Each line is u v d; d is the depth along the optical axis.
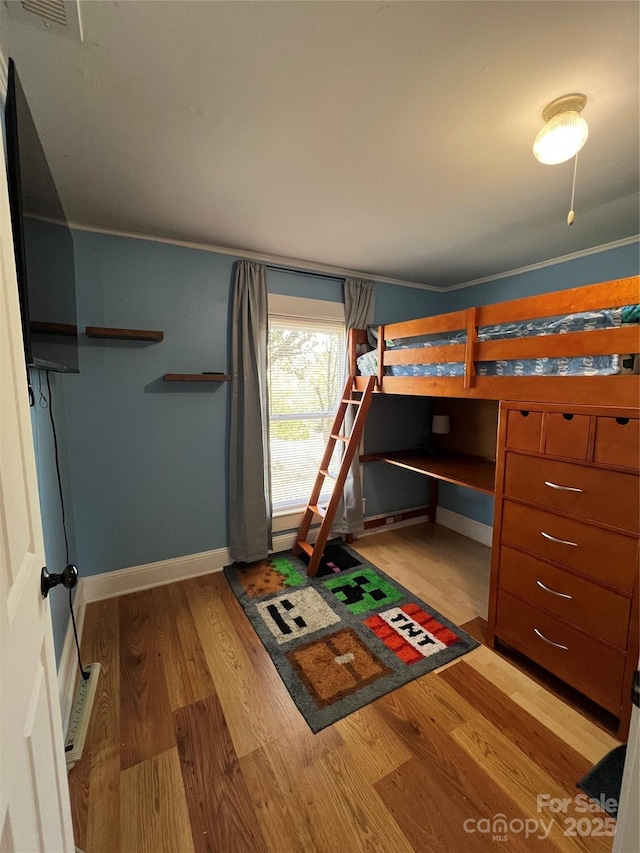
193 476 2.71
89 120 1.32
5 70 1.03
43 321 1.16
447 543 3.38
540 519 1.73
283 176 1.69
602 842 1.14
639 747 0.64
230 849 1.13
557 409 1.63
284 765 1.37
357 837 1.15
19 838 0.57
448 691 1.71
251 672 1.82
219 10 0.92
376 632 2.12
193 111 1.28
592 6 0.91
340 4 0.90
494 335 1.88
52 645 0.88
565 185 1.77
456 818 1.21
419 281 3.51
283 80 1.14
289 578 2.72
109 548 2.47
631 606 1.43
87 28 0.96
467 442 3.47
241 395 2.75
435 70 1.10
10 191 0.93
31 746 0.66
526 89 1.17
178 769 1.36
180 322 2.55
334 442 3.05
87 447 2.35
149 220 2.17
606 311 1.45
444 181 1.73
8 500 0.67
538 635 1.76
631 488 1.42
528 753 1.42
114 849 1.13
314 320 3.09
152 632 2.12
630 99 1.21
